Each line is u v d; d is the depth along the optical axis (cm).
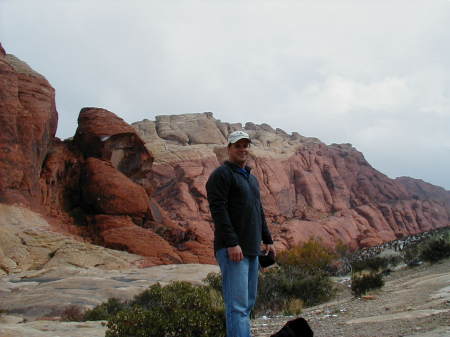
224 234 396
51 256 3434
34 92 4344
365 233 9581
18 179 3875
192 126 10931
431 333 487
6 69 4059
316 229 8956
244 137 421
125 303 1486
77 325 1058
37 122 4191
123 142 5038
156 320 652
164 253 4062
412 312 693
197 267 3316
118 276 2895
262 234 452
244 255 407
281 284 1435
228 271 401
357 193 12038
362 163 13450
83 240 3972
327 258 3844
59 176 4619
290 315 1115
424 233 5234
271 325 854
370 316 763
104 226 4212
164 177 8900
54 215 4222
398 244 4734
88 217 4372
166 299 716
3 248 3294
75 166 4747
